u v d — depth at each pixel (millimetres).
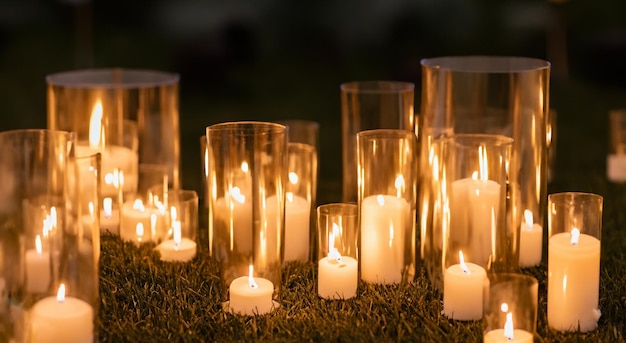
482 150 2482
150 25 7496
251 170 2469
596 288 2430
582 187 3260
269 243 2494
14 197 2297
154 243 2770
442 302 2525
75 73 3090
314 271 2633
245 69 6133
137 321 2475
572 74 6078
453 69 2654
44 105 5199
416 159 2676
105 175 2867
